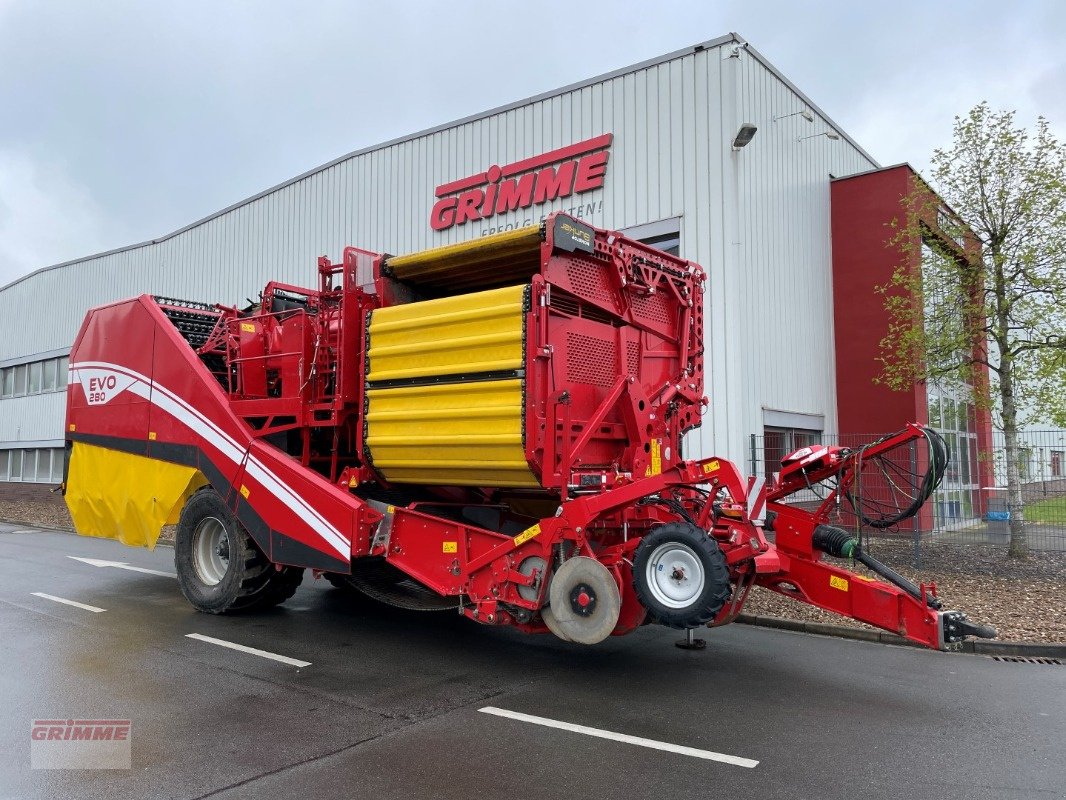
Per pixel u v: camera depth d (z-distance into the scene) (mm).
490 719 5102
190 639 7238
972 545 12609
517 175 14766
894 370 13141
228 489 7848
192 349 8523
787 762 4402
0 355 29688
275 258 20141
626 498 5832
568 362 6020
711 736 4812
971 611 8258
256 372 8211
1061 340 10852
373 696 5570
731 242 11969
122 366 9227
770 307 13102
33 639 7199
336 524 6832
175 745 4602
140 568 11688
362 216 17922
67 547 14469
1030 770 4305
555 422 5820
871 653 6980
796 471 6461
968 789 4047
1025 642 7074
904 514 5934
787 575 6312
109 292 25562
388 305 7012
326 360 7484
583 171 13695
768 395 12891
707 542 5316
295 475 7219
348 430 7387
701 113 12367
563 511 5844
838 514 7777
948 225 12055
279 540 7340
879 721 5125
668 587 5457
